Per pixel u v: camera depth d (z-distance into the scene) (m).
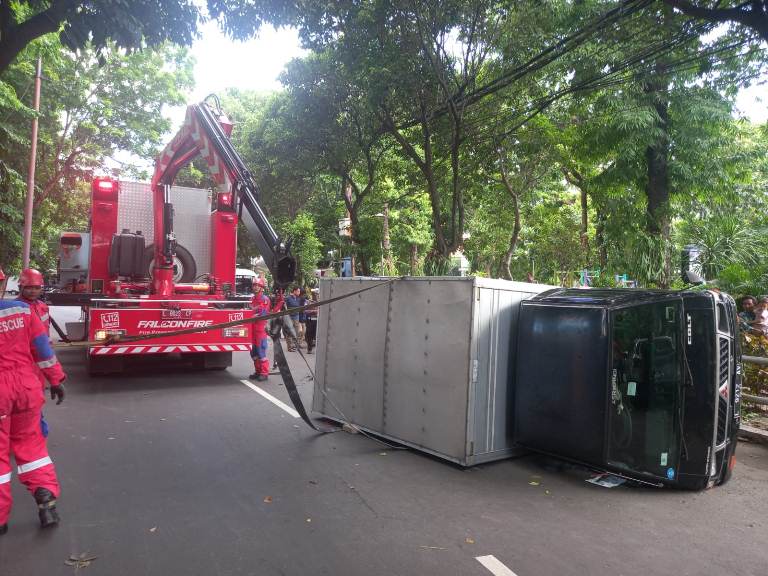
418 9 11.60
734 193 16.73
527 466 5.55
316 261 25.23
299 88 14.16
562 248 18.67
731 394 5.02
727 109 14.26
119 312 8.88
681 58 12.96
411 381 5.97
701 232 14.78
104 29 6.64
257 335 9.76
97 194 9.78
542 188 19.20
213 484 4.73
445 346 5.62
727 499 4.72
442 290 5.71
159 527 3.86
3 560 3.35
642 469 4.94
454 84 13.23
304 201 28.30
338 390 7.00
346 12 11.58
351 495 4.58
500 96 13.23
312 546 3.63
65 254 10.62
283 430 6.61
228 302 9.72
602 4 11.84
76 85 22.12
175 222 10.49
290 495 4.53
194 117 7.62
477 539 3.81
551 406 5.35
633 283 14.48
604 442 4.98
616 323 5.07
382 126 14.75
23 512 4.07
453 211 14.04
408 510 4.30
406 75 12.25
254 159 20.84
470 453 5.36
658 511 4.43
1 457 3.65
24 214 21.34
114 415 7.04
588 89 12.49
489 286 5.54
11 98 17.05
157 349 9.10
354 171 19.67
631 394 5.00
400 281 6.21
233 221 10.64
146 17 6.94
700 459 4.79
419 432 5.83
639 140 14.54
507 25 12.04
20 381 3.74
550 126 15.12
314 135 14.76
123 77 23.34
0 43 6.73
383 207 21.77
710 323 4.77
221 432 6.42
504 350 5.72
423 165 14.26
